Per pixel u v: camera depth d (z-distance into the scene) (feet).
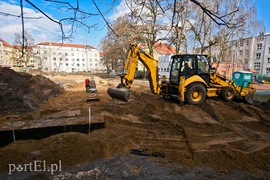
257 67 132.87
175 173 10.55
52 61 220.64
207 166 11.32
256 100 36.58
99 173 10.44
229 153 12.03
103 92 44.60
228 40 67.36
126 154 12.62
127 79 24.45
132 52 24.99
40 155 11.39
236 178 10.23
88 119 16.83
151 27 58.49
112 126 17.24
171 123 17.85
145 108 24.84
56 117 19.42
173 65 29.84
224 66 107.34
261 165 11.40
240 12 29.99
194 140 14.73
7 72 34.88
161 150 13.23
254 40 129.80
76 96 38.14
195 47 60.70
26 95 28.43
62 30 7.76
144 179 9.96
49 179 9.91
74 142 12.19
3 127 14.48
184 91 25.99
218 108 24.02
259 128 18.75
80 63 266.77
